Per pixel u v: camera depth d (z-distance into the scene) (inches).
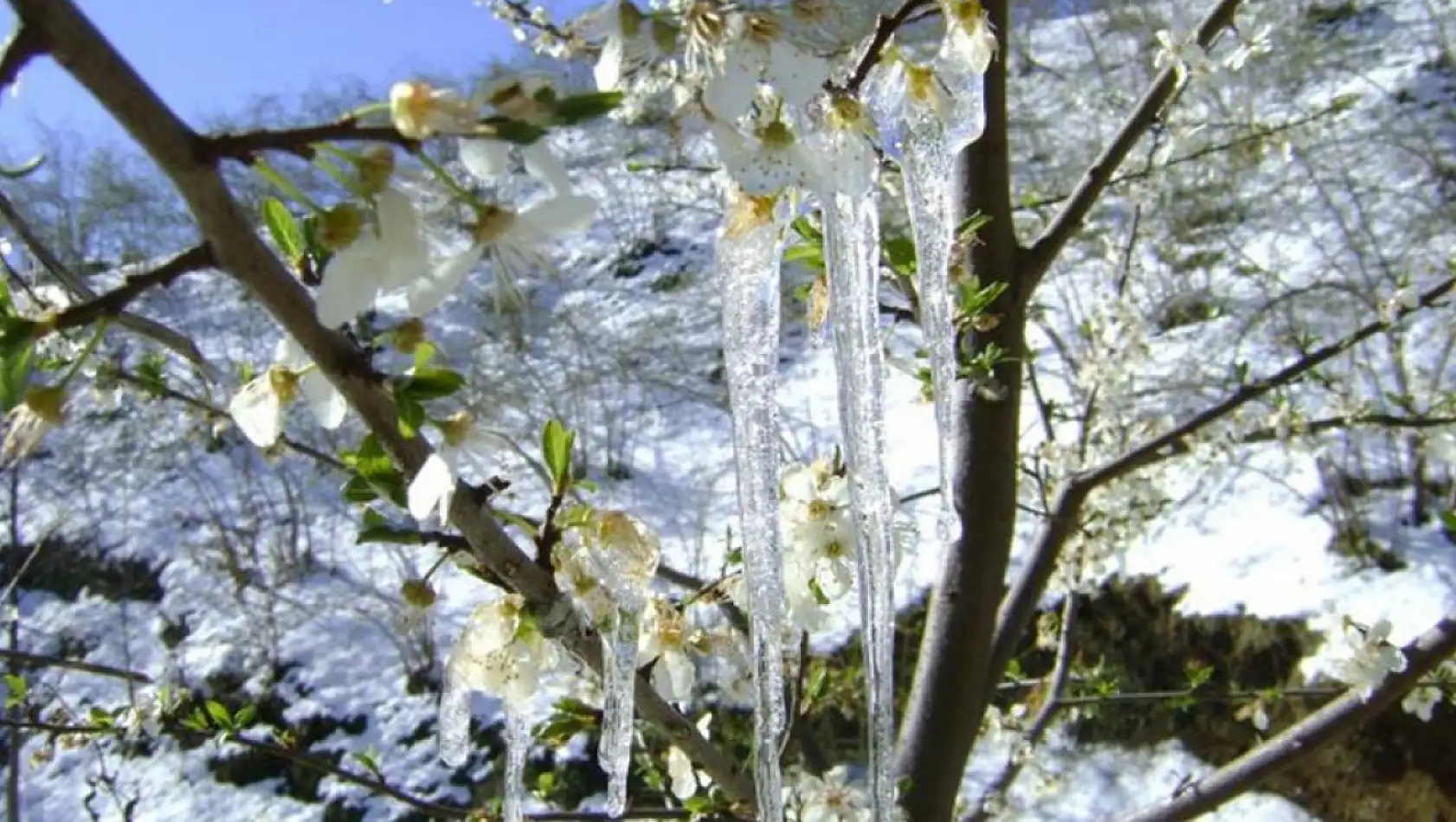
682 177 316.8
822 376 300.5
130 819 178.7
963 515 83.9
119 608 275.7
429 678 237.0
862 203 47.6
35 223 302.2
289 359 40.7
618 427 298.2
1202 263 282.4
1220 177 281.9
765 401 47.6
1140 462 96.4
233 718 111.2
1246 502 218.7
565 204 33.4
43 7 26.5
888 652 49.7
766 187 40.3
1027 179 317.4
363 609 250.8
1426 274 246.1
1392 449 210.7
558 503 45.2
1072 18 406.9
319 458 72.1
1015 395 83.7
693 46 39.8
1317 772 180.5
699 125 40.4
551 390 293.6
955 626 83.7
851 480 48.6
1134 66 344.5
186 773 233.0
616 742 46.1
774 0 41.3
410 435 36.0
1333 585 196.7
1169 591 205.3
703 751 56.5
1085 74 354.0
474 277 331.9
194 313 331.9
